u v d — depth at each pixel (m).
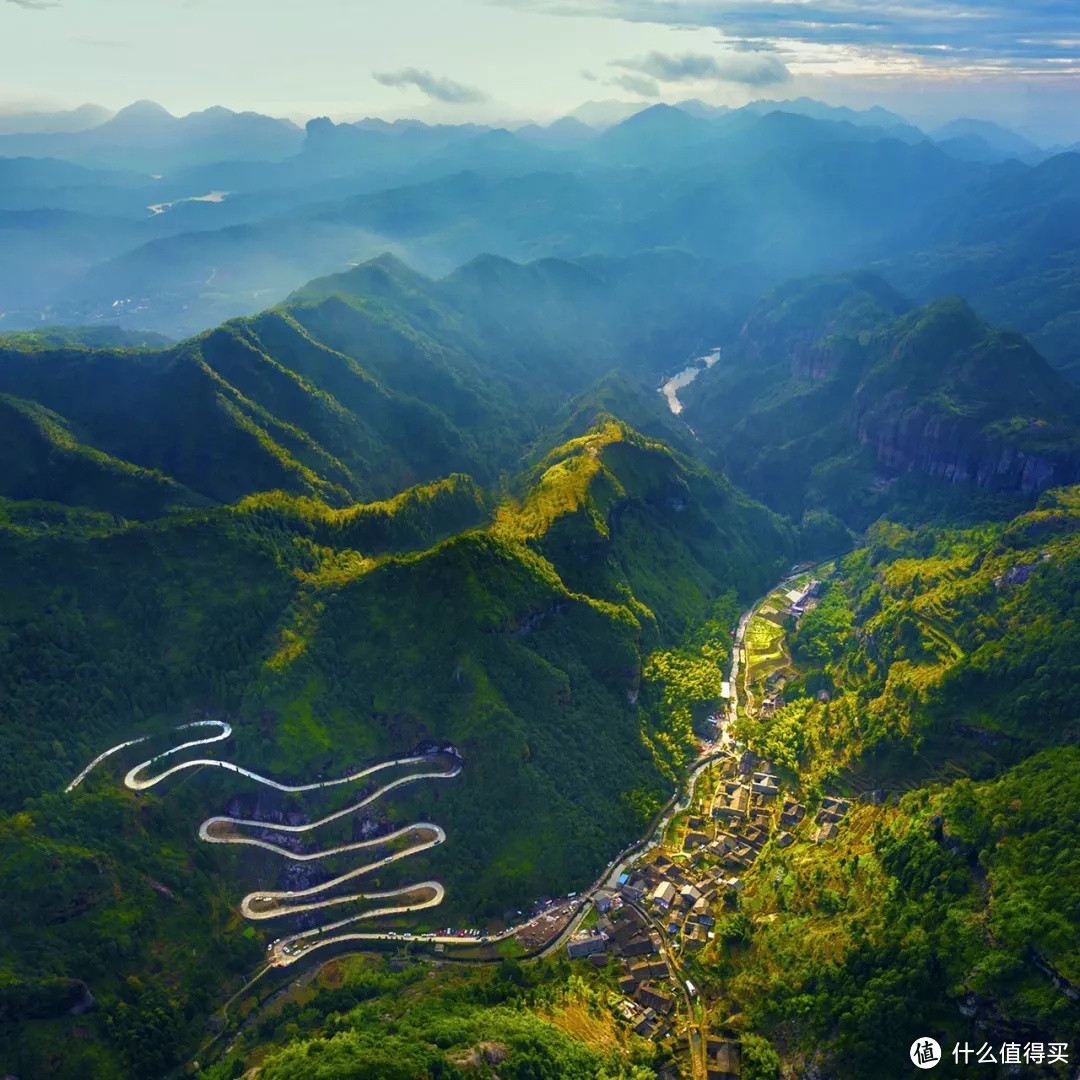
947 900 168.25
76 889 182.75
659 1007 177.25
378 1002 176.12
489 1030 159.62
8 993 161.88
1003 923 155.38
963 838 176.62
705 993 180.75
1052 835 167.12
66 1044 163.88
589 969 186.50
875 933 170.75
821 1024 162.38
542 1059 154.00
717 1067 162.88
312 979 189.88
